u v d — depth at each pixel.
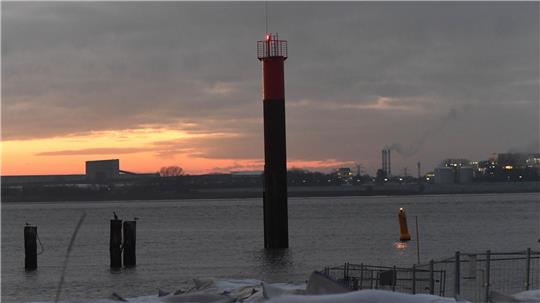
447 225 191.75
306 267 92.38
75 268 93.75
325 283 22.61
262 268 92.00
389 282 36.28
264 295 25.91
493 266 48.53
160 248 125.75
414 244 126.19
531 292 25.50
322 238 145.12
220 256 107.50
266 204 106.19
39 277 84.38
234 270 90.12
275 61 103.69
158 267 93.62
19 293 71.44
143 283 77.25
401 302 20.86
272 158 104.56
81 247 132.62
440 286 33.72
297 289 26.33
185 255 110.81
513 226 184.25
